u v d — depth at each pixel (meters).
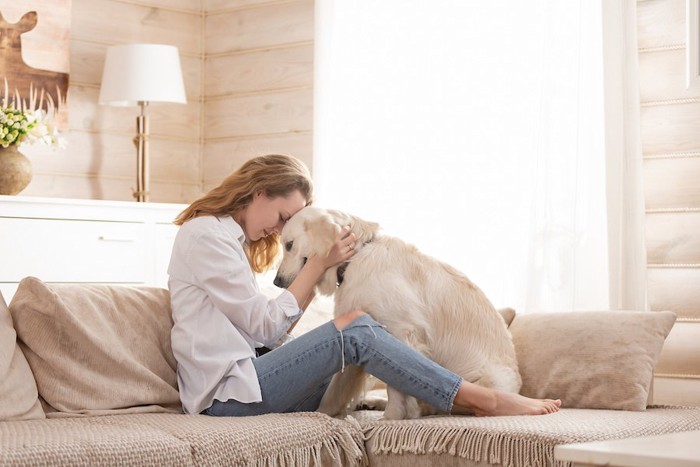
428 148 4.15
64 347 2.30
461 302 2.61
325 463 2.20
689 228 3.74
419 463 2.21
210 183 5.04
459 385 2.35
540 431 2.07
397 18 4.24
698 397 3.68
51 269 3.76
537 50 3.84
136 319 2.47
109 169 4.79
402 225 4.21
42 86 4.50
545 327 2.77
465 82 4.06
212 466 1.92
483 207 3.99
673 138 3.77
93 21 4.72
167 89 4.41
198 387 2.34
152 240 4.09
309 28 4.73
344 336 2.34
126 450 1.82
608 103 3.67
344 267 2.59
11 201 3.64
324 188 4.39
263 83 4.86
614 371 2.58
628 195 3.66
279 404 2.35
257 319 2.37
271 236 2.71
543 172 3.76
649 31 3.81
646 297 3.66
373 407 2.73
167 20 4.94
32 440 1.81
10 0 4.39
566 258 3.71
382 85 4.27
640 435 2.16
